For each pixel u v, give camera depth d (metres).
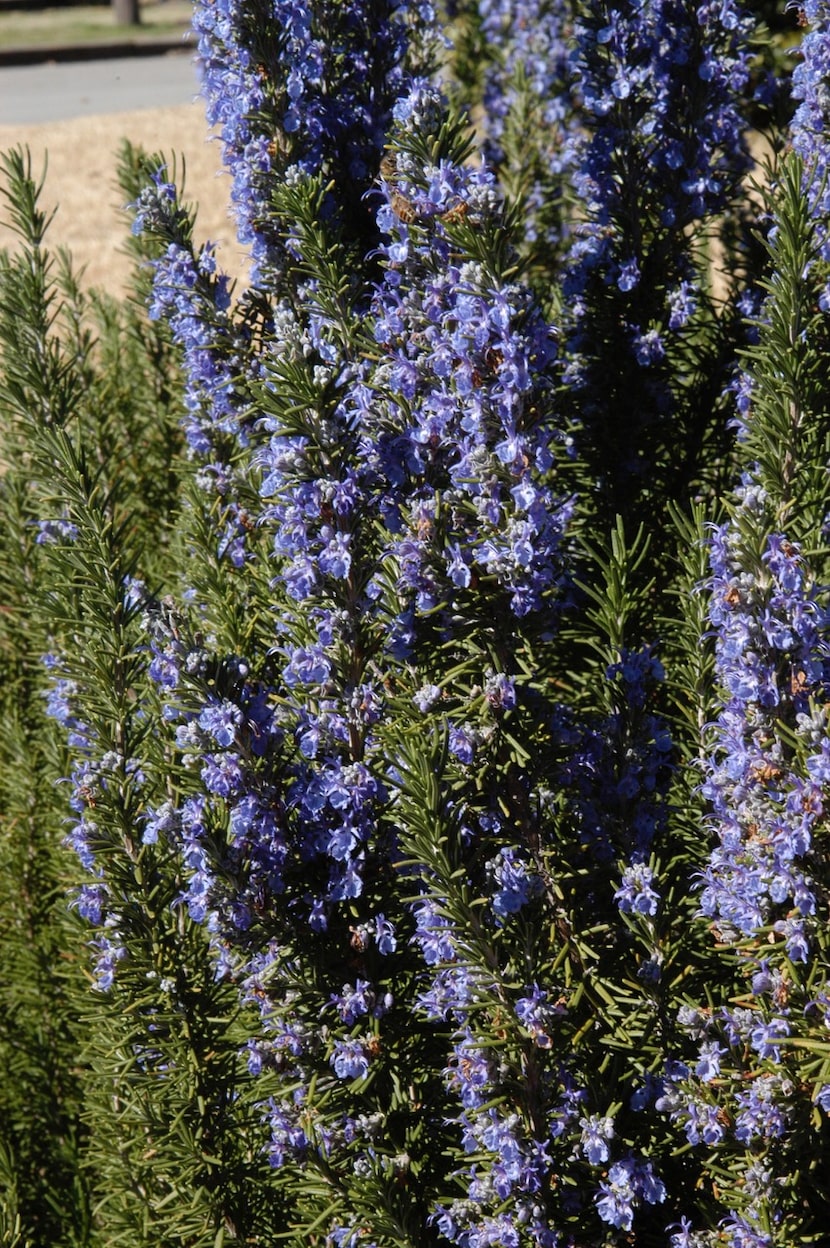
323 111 1.49
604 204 1.61
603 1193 1.32
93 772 1.39
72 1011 1.62
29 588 1.74
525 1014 1.29
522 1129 1.31
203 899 1.33
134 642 1.41
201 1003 1.41
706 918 1.37
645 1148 1.34
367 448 1.33
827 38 1.45
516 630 1.34
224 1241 1.42
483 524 1.32
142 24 11.99
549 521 1.32
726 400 1.62
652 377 1.60
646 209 1.61
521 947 1.31
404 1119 1.37
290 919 1.35
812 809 1.27
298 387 1.31
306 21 1.47
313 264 1.40
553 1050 1.32
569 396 1.60
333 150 1.52
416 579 1.32
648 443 1.61
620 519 1.38
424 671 1.36
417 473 1.34
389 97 1.52
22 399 1.55
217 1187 1.41
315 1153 1.36
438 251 1.36
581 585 1.36
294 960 1.36
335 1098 1.36
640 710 1.36
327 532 1.31
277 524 1.50
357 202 1.52
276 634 1.46
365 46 1.52
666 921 1.35
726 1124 1.32
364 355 1.38
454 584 1.32
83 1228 1.54
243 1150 1.44
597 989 1.33
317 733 1.33
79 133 7.19
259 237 1.49
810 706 1.27
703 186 1.58
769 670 1.28
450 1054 1.35
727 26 1.56
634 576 1.52
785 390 1.37
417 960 1.37
